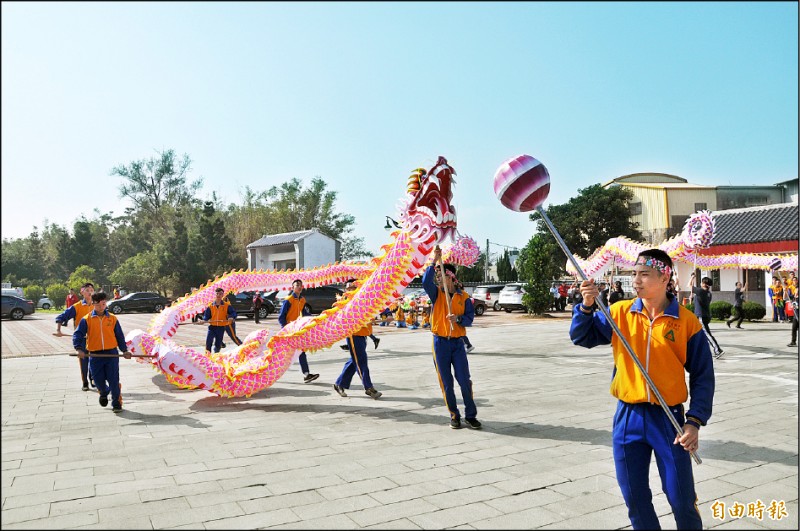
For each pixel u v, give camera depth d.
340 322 7.94
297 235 43.84
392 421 6.82
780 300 20.36
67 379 10.34
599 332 3.46
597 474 4.82
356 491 4.45
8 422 6.93
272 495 4.38
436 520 3.90
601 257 16.27
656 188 34.50
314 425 6.66
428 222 7.12
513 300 29.25
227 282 11.77
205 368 8.01
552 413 7.12
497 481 4.65
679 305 3.21
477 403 7.74
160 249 46.19
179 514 4.02
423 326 21.73
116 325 7.70
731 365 10.73
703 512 4.04
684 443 2.99
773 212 24.11
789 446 5.57
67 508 4.14
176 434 6.29
